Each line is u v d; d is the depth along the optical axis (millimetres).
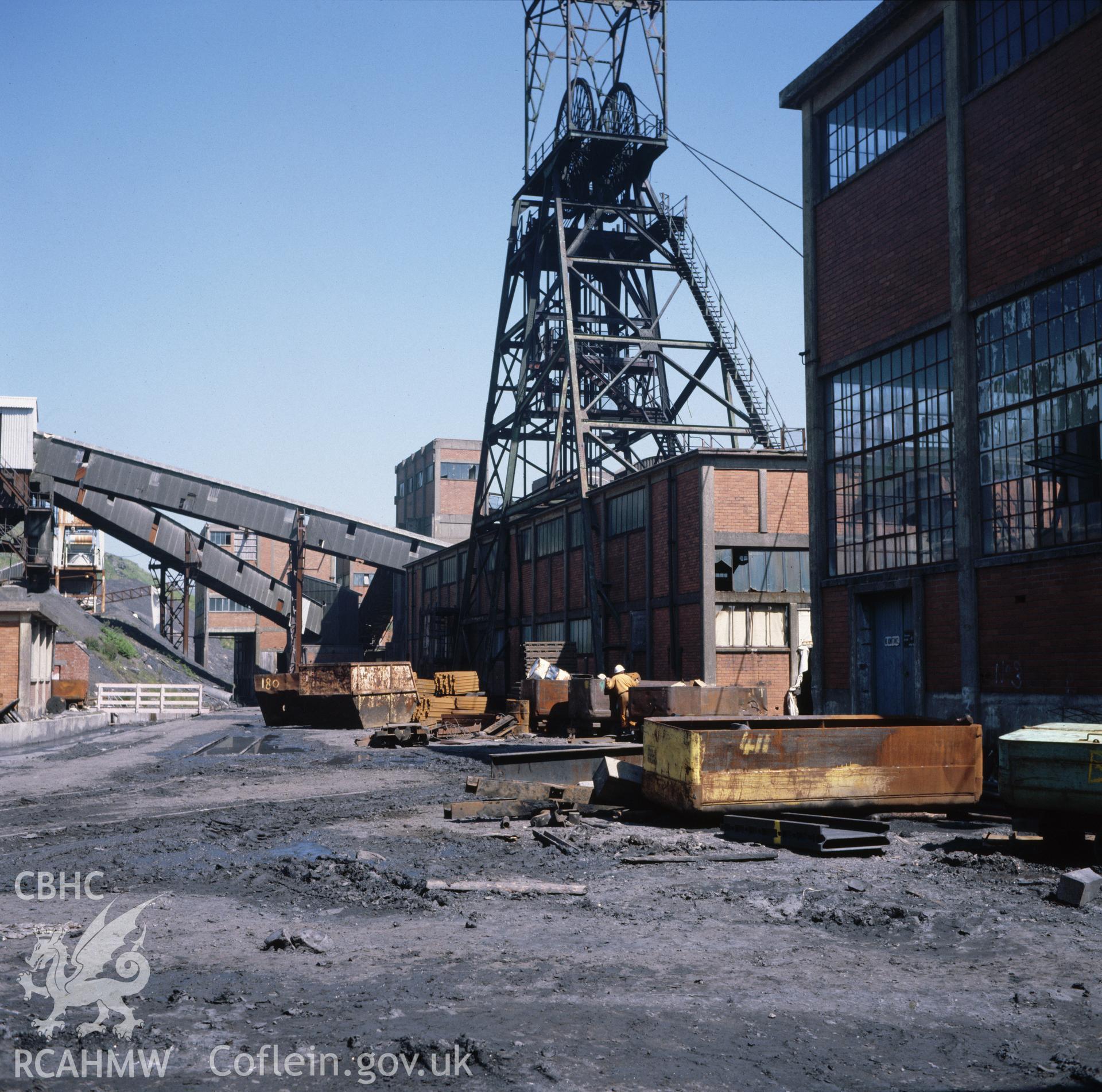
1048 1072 4461
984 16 16391
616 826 11945
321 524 68812
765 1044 4781
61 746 28344
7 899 8148
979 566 15914
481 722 34656
